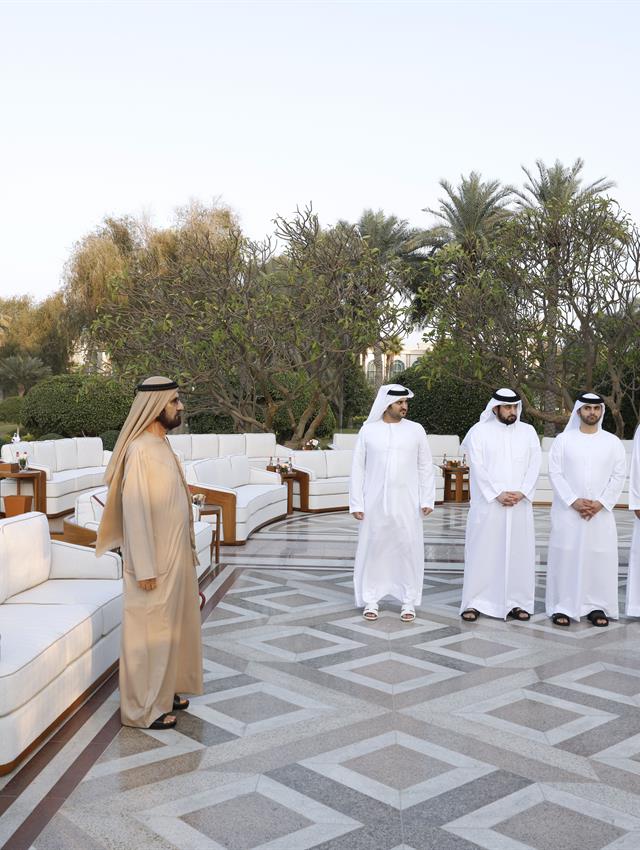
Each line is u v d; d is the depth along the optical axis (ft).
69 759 11.35
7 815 9.76
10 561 14.87
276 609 20.24
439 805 10.12
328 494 39.68
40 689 11.79
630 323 46.24
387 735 12.34
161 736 12.21
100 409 62.44
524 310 48.21
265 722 12.83
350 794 10.39
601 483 19.04
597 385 52.65
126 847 9.06
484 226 83.15
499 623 19.22
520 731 12.56
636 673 15.49
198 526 24.03
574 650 16.99
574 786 10.69
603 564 19.12
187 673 13.34
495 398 19.44
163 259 57.11
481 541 19.49
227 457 34.83
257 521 32.96
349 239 47.91
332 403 86.53
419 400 57.16
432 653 16.70
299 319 46.83
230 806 10.05
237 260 47.19
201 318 45.98
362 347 47.60
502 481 19.26
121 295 49.06
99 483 41.78
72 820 9.66
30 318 117.39
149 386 12.76
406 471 19.44
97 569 16.62
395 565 19.63
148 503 12.23
